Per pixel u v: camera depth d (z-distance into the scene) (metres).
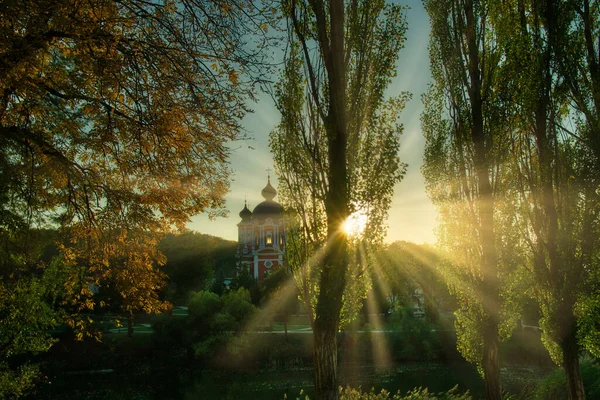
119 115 9.65
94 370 44.12
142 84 8.95
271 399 34.53
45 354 43.16
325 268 10.31
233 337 47.97
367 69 11.38
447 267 15.11
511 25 14.73
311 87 11.18
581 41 14.27
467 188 14.91
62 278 12.12
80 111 9.81
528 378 36.94
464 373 42.19
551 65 14.41
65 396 35.62
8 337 15.26
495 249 14.52
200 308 50.84
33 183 9.90
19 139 9.55
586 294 13.79
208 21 9.04
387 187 10.77
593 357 19.94
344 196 10.53
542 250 14.55
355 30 11.44
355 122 11.19
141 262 11.23
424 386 36.50
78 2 7.64
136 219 10.23
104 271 11.04
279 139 11.49
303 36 11.41
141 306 11.17
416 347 48.94
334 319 10.21
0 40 6.98
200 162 10.34
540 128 14.53
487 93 14.87
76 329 11.60
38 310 14.99
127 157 10.38
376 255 10.97
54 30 8.14
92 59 8.26
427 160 15.62
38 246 11.15
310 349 49.00
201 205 10.46
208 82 9.38
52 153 9.92
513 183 14.93
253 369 46.00
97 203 10.51
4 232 10.21
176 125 9.24
